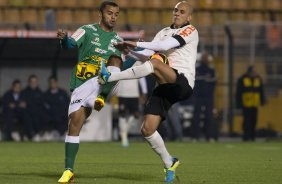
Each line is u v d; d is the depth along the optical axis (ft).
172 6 275.80
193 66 90.07
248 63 248.32
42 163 122.52
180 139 220.43
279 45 248.93
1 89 218.38
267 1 282.97
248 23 248.93
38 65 219.00
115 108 220.84
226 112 241.96
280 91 249.14
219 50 245.86
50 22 215.92
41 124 212.23
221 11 280.10
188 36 89.30
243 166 119.96
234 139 237.86
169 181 90.22
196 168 115.24
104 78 85.87
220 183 90.48
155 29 232.73
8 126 210.38
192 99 234.17
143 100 191.42
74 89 89.86
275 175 102.47
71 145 88.58
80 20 273.54
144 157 142.72
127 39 209.56
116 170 109.29
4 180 90.89
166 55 90.43
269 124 247.29
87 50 90.48
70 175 87.66
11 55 216.74
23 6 272.10
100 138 216.74
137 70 86.02
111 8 91.45
